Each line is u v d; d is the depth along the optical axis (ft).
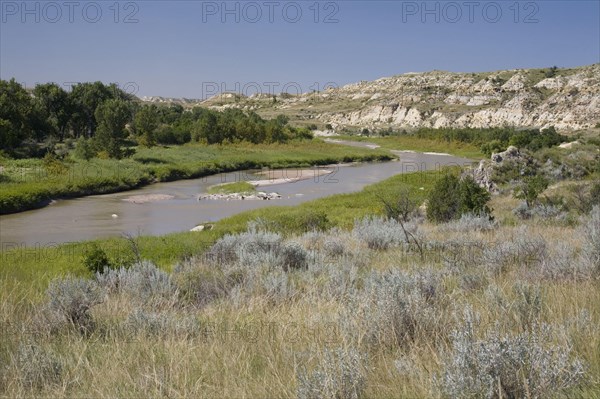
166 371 14.40
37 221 114.73
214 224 103.55
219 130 302.66
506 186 122.11
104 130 224.33
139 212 128.26
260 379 13.58
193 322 20.71
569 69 596.29
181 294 29.99
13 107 238.68
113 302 26.32
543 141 215.72
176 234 87.61
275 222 84.84
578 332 14.74
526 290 18.98
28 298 26.45
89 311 23.08
